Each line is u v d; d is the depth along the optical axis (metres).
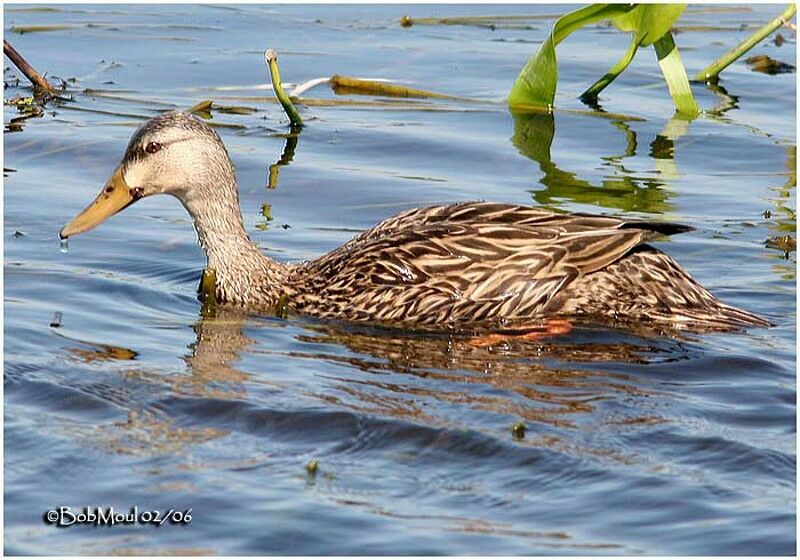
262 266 14.84
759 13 27.80
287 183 18.27
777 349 13.27
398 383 12.38
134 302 14.53
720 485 10.47
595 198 17.78
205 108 21.16
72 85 22.34
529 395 12.14
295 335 13.79
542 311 14.07
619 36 26.53
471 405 11.87
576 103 22.34
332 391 12.12
